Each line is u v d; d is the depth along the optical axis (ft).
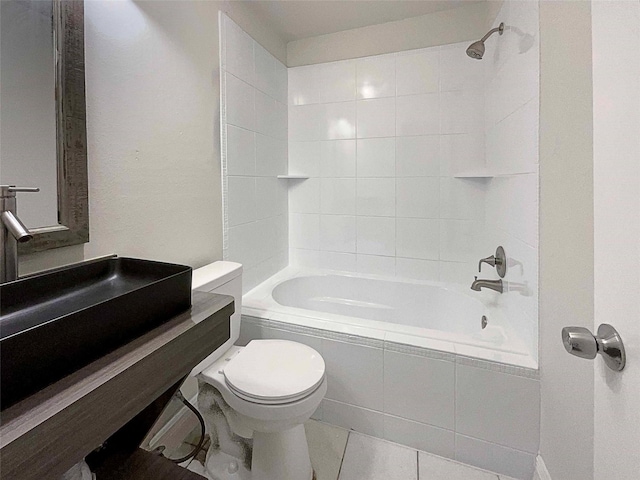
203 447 4.84
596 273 1.75
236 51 6.05
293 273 7.98
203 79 5.21
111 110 3.71
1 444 1.45
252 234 6.80
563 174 3.34
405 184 7.45
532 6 4.07
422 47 7.04
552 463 3.75
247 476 4.18
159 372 2.29
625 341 1.51
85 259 3.47
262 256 7.24
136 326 2.38
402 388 4.75
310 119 8.08
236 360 4.19
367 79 7.53
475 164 6.85
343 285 7.85
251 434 4.22
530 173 4.20
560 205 3.42
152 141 4.29
